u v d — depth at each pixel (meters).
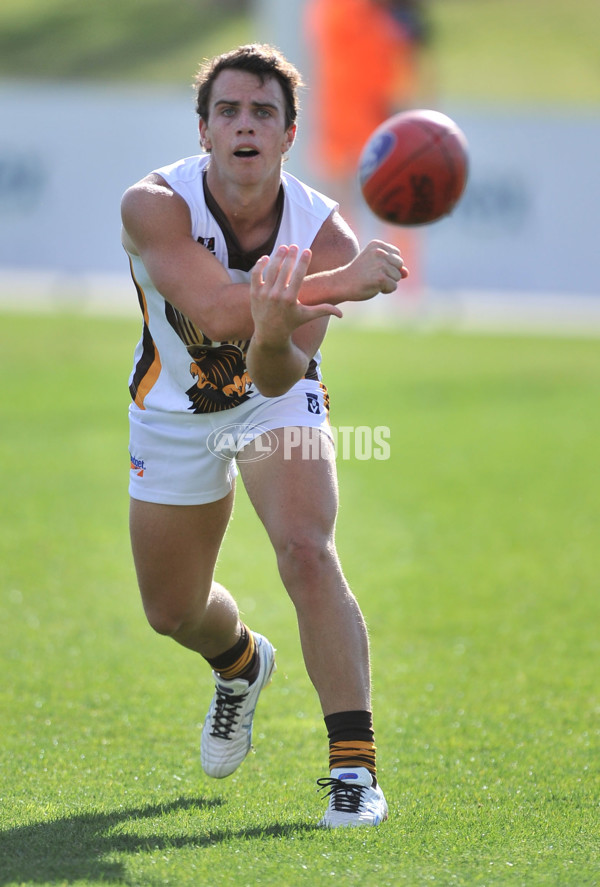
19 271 84.94
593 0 143.00
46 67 128.00
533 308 80.56
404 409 47.31
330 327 72.31
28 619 22.27
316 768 15.05
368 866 10.61
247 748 14.68
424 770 14.80
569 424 45.22
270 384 12.14
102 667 19.67
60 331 64.50
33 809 12.88
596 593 24.50
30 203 84.38
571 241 82.56
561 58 127.44
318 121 75.50
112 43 133.88
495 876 10.39
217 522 13.85
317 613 12.45
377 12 74.94
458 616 22.88
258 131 12.30
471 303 80.81
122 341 62.44
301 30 74.94
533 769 14.78
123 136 82.75
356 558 27.20
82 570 25.84
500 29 134.38
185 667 19.94
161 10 142.12
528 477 36.19
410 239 79.75
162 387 13.55
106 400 47.38
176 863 10.71
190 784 14.30
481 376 55.81
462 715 17.34
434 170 13.49
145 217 12.52
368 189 13.73
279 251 11.44
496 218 82.12
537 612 23.16
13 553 26.83
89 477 34.75
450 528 30.05
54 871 10.52
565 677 19.23
